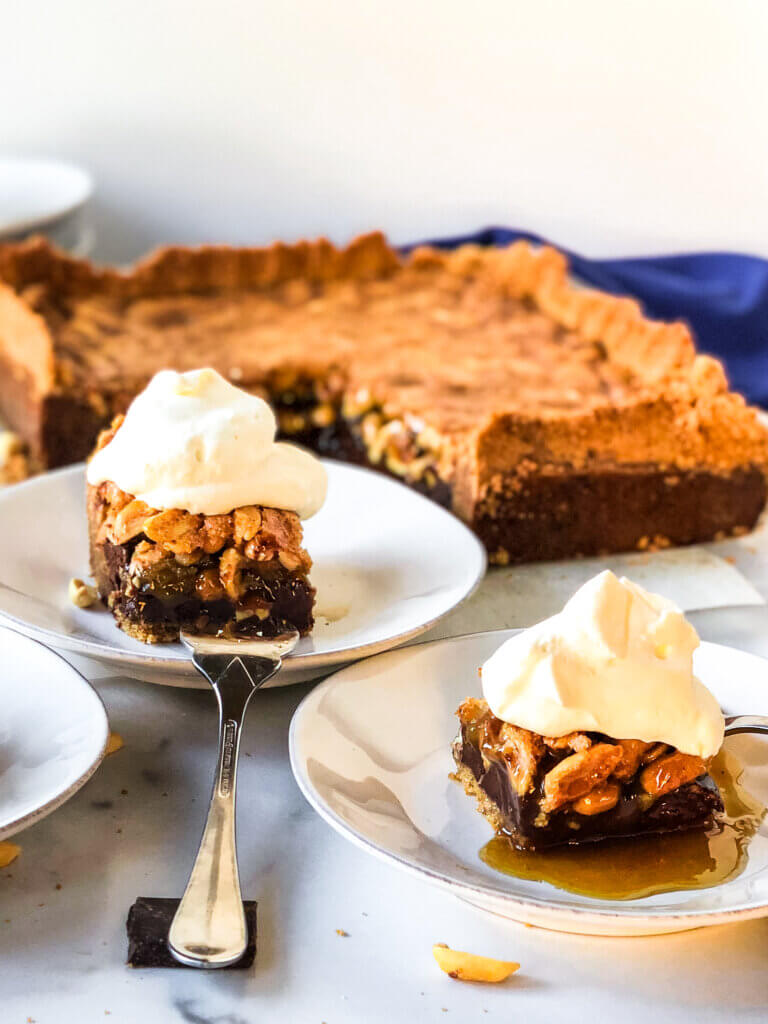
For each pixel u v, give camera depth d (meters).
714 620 0.48
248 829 0.37
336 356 0.61
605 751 0.35
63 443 0.59
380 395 0.58
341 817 0.34
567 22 0.82
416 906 0.35
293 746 0.36
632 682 0.35
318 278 0.70
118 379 0.58
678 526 0.55
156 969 0.33
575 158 0.86
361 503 0.49
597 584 0.36
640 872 0.35
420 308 0.67
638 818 0.36
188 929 0.32
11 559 0.45
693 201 0.85
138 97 0.88
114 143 0.89
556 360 0.61
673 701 0.36
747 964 0.34
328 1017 0.32
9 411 0.65
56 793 0.33
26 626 0.40
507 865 0.35
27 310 0.61
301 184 0.90
